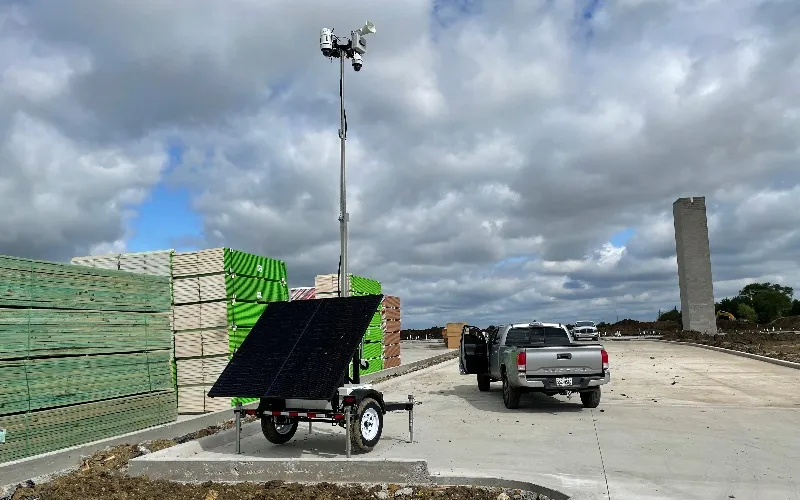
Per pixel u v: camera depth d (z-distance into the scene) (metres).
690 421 12.05
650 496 7.07
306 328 10.09
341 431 11.70
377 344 25.16
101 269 11.71
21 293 10.01
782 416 12.41
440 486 7.77
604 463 8.70
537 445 10.05
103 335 11.55
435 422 12.56
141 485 8.27
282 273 18.14
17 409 9.61
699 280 45.94
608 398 15.77
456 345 47.53
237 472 8.46
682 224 46.56
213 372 14.86
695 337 43.16
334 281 22.89
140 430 11.97
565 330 16.50
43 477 9.40
